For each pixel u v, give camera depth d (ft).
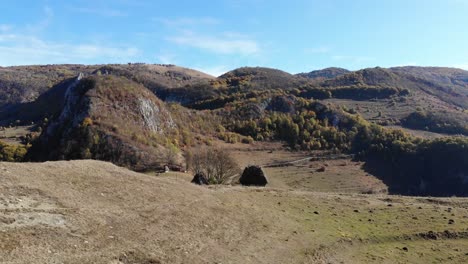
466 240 85.87
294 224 85.61
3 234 50.03
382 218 97.91
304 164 341.62
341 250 75.66
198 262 57.52
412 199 121.80
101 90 314.35
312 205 104.17
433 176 338.34
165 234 64.39
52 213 60.39
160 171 221.87
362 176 324.60
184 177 179.52
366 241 81.66
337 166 343.26
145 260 53.72
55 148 271.08
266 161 339.16
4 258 44.68
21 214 57.11
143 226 65.26
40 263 45.75
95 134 265.34
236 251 65.21
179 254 58.49
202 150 289.12
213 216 79.10
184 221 72.23
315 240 78.02
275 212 92.07
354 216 98.02
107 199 73.92
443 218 99.14
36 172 77.05
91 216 63.36
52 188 71.20
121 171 94.53
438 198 124.88
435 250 79.30
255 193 109.09
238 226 77.25
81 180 79.71
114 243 56.39
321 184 283.38
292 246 73.00
